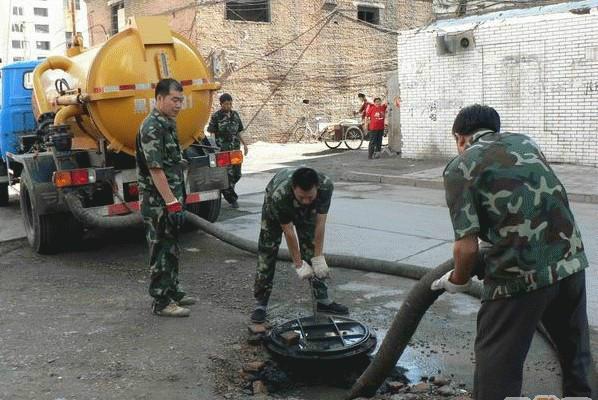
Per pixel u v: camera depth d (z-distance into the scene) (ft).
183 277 20.30
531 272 8.95
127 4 76.33
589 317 15.65
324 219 14.58
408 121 48.19
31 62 30.40
